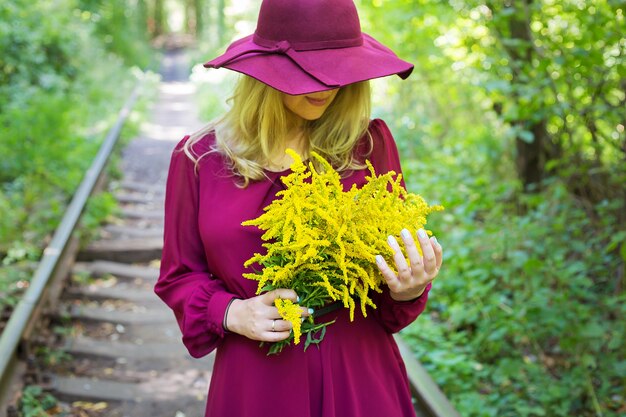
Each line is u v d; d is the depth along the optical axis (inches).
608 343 148.8
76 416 137.3
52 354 158.1
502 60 177.6
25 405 133.0
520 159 205.9
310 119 71.1
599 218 180.2
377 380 71.7
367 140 75.1
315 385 69.6
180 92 717.3
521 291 168.9
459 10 188.9
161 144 401.1
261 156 72.7
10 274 192.5
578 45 141.9
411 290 66.5
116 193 294.2
